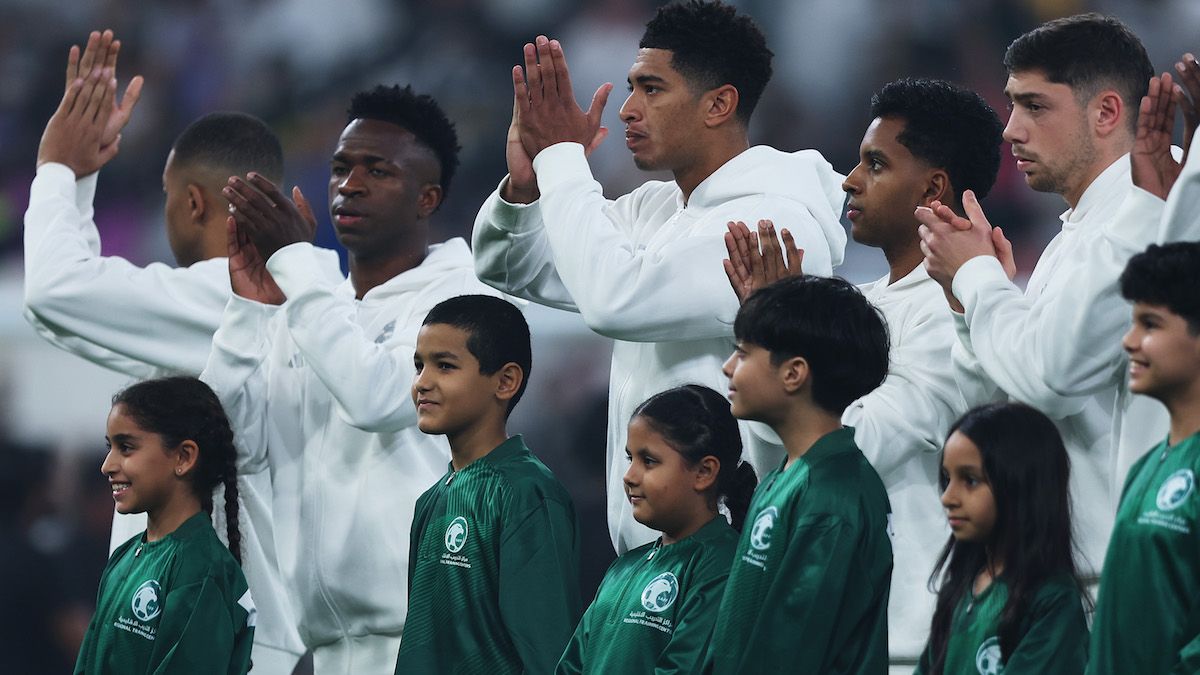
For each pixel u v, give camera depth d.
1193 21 40.72
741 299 12.55
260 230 15.62
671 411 12.56
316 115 44.06
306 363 16.22
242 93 44.16
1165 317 10.12
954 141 14.39
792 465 11.38
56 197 17.27
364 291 16.83
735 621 11.23
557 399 29.05
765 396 11.41
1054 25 13.23
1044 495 10.95
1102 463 12.69
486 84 43.69
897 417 13.47
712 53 14.17
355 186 16.39
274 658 17.25
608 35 42.66
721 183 14.13
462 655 13.39
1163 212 11.57
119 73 43.91
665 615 12.38
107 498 29.70
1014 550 10.91
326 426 16.06
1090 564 12.14
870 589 11.05
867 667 11.05
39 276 16.81
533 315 29.34
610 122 41.12
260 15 44.78
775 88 41.41
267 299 16.06
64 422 29.84
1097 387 12.05
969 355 13.00
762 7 41.81
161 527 14.91
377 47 44.41
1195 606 10.01
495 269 14.65
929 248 13.01
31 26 44.47
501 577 13.19
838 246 14.66
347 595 15.70
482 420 13.77
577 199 13.66
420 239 16.83
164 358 17.12
